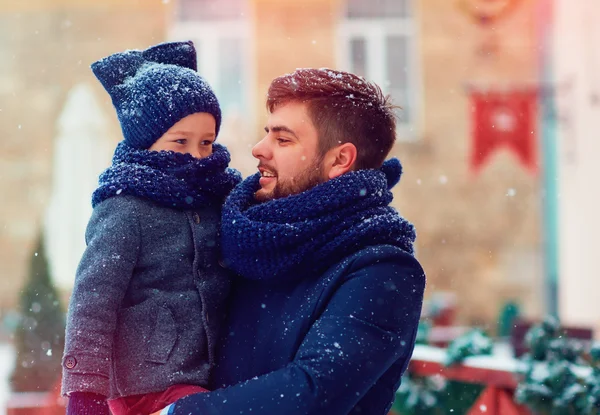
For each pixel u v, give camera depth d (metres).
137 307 2.26
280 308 2.25
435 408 4.51
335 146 2.33
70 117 13.10
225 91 13.91
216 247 2.42
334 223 2.22
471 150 11.13
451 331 7.30
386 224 2.23
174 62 2.62
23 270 13.66
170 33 13.98
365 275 2.13
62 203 12.13
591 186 11.05
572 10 12.06
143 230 2.32
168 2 13.98
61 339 8.16
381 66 13.98
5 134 13.84
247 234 2.21
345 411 2.02
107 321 2.18
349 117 2.33
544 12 13.34
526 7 13.61
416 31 13.95
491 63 13.72
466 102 13.84
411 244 2.33
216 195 2.50
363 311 2.08
